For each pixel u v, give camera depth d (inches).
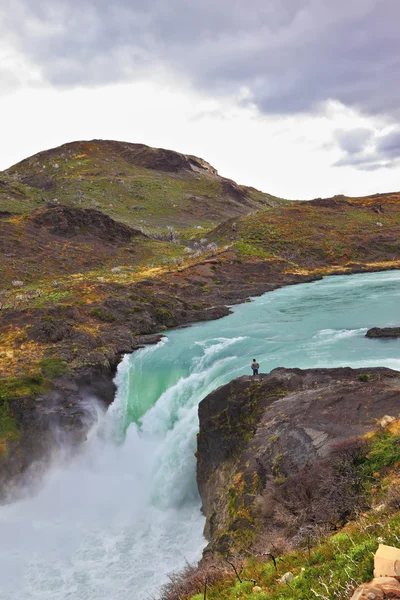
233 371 1130.0
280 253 3186.5
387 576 223.3
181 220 6107.3
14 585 727.1
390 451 512.1
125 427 1214.3
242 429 788.6
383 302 1915.6
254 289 2461.9
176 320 1926.7
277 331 1558.8
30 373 1181.7
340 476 507.2
